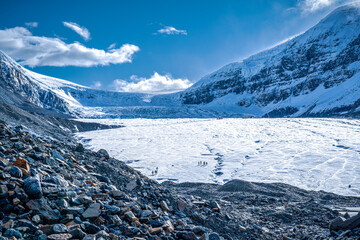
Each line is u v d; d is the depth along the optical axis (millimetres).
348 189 41750
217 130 134500
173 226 6797
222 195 23219
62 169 7270
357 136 95812
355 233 9688
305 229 13016
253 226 10789
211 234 6312
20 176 5418
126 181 9234
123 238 4918
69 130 134125
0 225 4047
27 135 8680
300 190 31672
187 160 70500
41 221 4582
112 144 100625
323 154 70188
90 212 5227
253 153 76938
